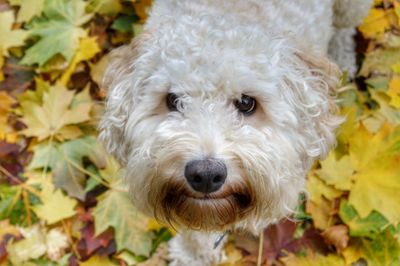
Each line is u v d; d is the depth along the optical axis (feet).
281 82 2.17
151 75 2.23
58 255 2.81
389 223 2.78
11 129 3.10
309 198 2.85
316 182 2.88
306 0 2.82
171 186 2.14
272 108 2.16
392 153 2.81
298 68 2.25
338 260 2.74
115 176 2.90
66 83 3.24
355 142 2.88
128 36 3.43
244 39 2.17
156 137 2.15
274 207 2.24
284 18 2.68
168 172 2.10
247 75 2.10
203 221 2.27
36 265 2.78
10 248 2.79
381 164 2.81
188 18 2.31
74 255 2.82
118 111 2.32
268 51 2.16
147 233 2.81
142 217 2.82
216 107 2.15
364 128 2.88
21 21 3.33
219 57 2.11
